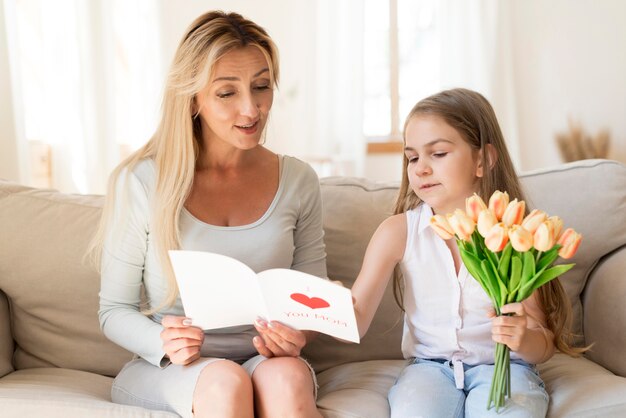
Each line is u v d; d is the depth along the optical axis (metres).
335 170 4.04
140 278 1.55
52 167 3.37
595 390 1.38
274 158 1.65
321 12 3.96
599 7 3.98
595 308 1.68
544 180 1.84
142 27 3.62
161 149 1.52
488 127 1.51
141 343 1.42
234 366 1.31
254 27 1.52
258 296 1.30
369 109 4.27
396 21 4.17
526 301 1.49
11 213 1.75
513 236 1.12
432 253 1.51
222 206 1.55
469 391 1.42
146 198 1.51
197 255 1.27
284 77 4.04
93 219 1.77
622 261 1.68
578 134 4.07
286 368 1.30
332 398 1.43
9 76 2.86
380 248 1.53
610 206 1.78
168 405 1.33
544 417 1.31
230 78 1.45
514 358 1.45
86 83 3.36
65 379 1.62
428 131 1.46
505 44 3.99
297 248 1.65
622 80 4.00
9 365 1.72
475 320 1.48
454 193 1.48
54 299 1.72
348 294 1.22
